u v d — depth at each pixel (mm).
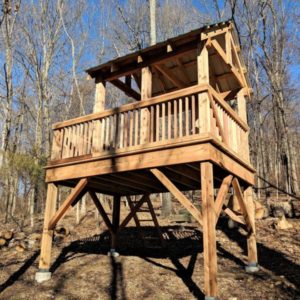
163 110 5969
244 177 7062
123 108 6504
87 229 11852
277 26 17547
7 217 13594
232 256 7695
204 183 5117
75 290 5949
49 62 17391
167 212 12656
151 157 5840
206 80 5832
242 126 7527
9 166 11031
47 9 18078
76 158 6938
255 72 17562
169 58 6617
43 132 17906
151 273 6648
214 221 5031
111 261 7750
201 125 5379
